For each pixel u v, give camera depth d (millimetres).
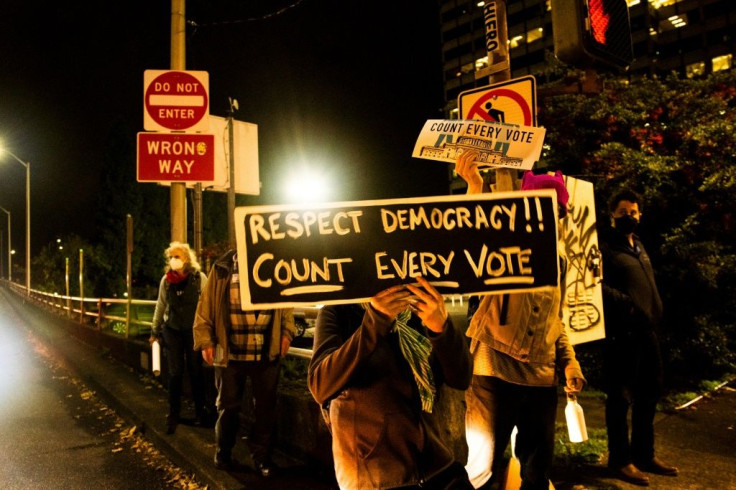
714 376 6133
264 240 1824
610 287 3795
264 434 4137
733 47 48781
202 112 7176
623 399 3689
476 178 2666
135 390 7074
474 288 1838
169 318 5336
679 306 5980
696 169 5895
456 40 66125
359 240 1836
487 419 2760
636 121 6227
